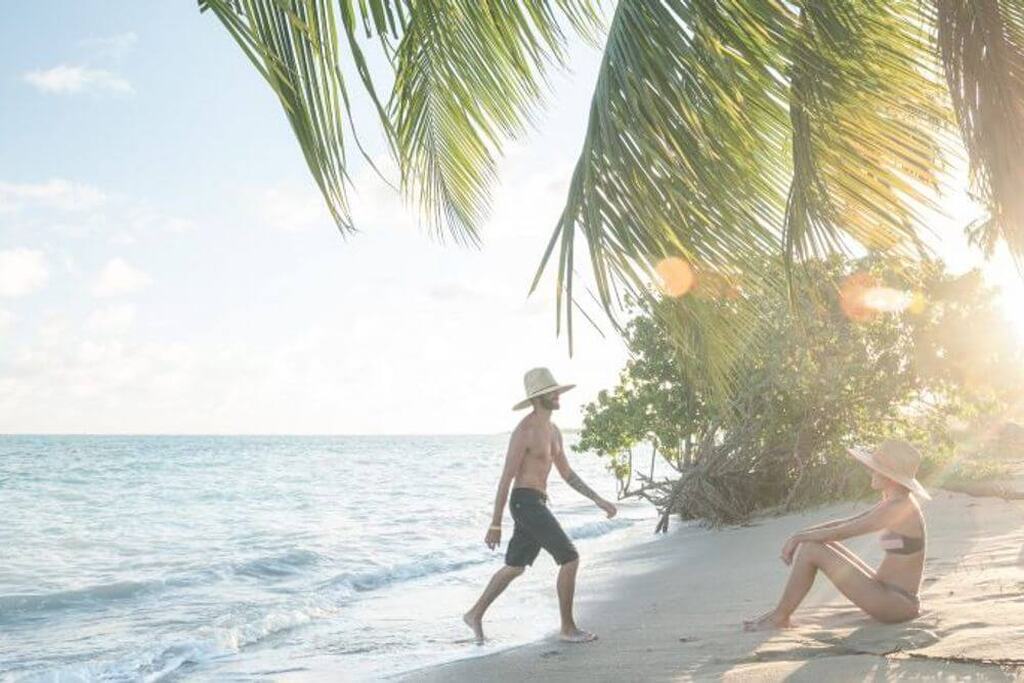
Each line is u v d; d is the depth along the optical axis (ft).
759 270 10.37
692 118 9.87
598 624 25.79
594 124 10.19
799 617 20.48
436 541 60.39
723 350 11.13
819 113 10.59
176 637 29.45
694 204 9.93
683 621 23.79
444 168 12.48
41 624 33.86
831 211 10.80
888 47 11.51
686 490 56.08
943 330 51.03
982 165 11.30
